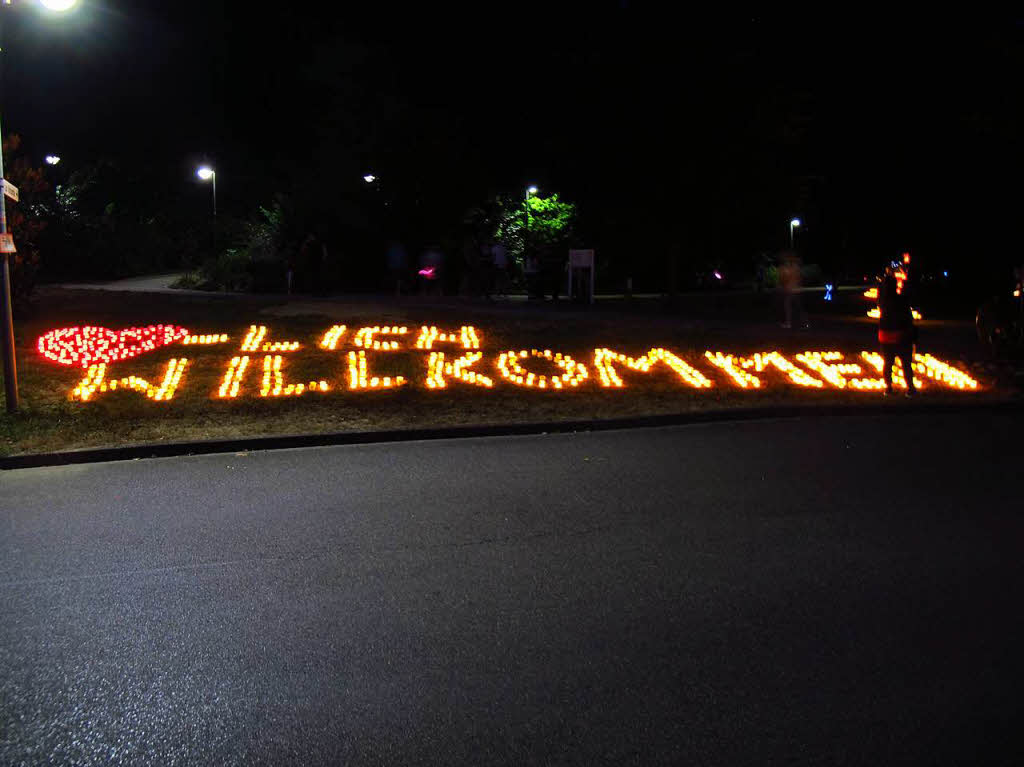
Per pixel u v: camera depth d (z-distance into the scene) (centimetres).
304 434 1134
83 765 425
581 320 2228
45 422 1208
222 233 4781
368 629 568
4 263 1248
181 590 637
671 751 429
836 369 1747
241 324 2044
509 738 442
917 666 512
